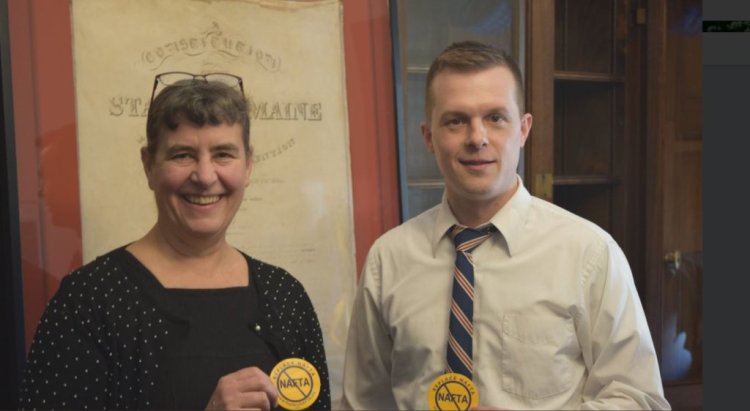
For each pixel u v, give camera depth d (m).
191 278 1.20
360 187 1.76
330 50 1.74
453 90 1.24
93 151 1.55
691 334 2.00
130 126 1.57
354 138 1.76
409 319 1.31
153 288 1.15
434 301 1.31
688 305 2.01
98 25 1.56
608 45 1.99
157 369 1.11
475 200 1.28
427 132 1.35
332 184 1.74
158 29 1.60
